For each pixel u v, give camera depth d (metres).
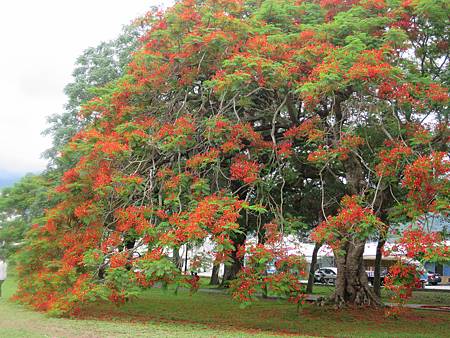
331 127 11.82
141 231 10.34
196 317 13.55
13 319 10.99
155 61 12.62
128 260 10.41
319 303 14.94
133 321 12.04
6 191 15.22
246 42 12.19
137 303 16.59
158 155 12.29
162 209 11.00
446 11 11.78
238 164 11.55
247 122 12.69
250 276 9.94
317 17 13.60
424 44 13.54
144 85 12.61
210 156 11.24
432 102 11.05
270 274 9.99
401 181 11.10
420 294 25.50
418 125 11.70
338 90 11.12
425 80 11.37
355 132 12.14
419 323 13.27
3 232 14.62
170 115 12.62
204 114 12.73
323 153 11.39
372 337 11.09
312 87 10.33
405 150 10.52
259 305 16.45
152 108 12.88
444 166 9.54
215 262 9.55
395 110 11.69
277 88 11.82
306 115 13.41
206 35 11.73
